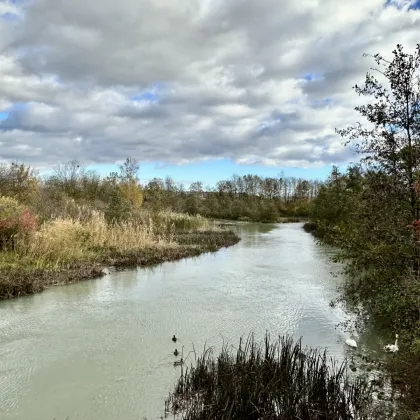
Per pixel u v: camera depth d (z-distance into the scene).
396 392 5.85
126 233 19.53
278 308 10.54
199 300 11.26
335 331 8.77
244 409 5.18
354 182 10.00
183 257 18.92
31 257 14.20
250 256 19.95
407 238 7.15
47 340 8.07
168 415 5.37
